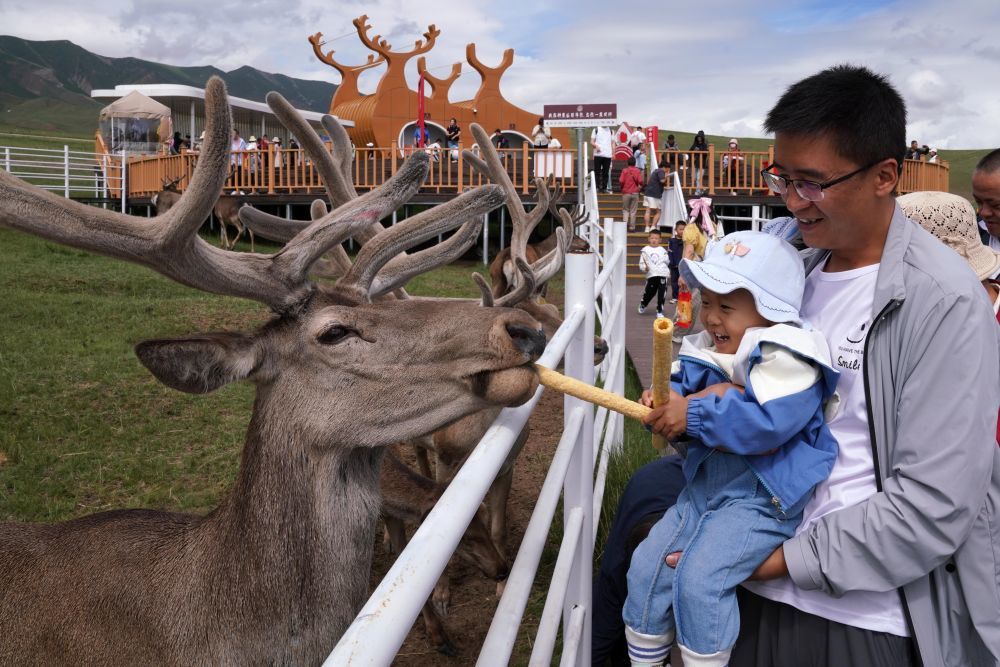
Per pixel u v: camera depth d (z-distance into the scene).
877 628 1.93
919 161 23.53
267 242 22.97
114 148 27.98
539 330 2.33
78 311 11.64
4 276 14.31
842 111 1.85
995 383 1.80
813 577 1.90
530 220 5.77
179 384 2.38
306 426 2.47
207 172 2.42
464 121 28.94
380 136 27.33
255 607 2.39
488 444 1.96
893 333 1.90
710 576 2.02
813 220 1.99
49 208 2.38
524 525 5.34
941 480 1.77
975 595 1.88
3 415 6.93
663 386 2.02
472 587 4.63
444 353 2.38
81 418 6.96
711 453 2.16
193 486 5.67
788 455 2.00
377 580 4.65
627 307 14.73
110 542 2.60
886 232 2.00
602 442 5.38
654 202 20.62
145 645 2.41
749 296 2.09
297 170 22.06
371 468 2.61
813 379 1.96
